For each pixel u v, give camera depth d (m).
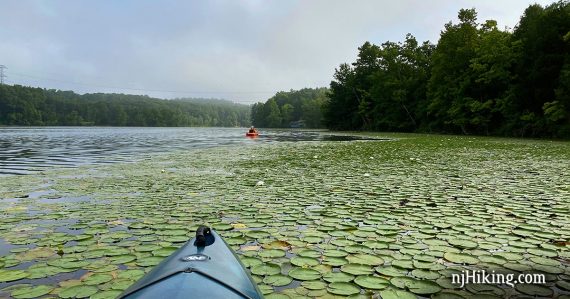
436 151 18.42
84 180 9.70
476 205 6.43
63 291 3.36
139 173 11.08
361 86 63.69
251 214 6.03
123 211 6.27
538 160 13.71
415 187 8.27
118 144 29.08
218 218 5.80
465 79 39.56
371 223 5.44
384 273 3.69
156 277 2.46
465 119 39.94
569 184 8.43
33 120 113.88
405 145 23.41
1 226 5.43
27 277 3.66
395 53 54.22
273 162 13.95
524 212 5.91
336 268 3.84
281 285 3.43
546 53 31.81
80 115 134.38
